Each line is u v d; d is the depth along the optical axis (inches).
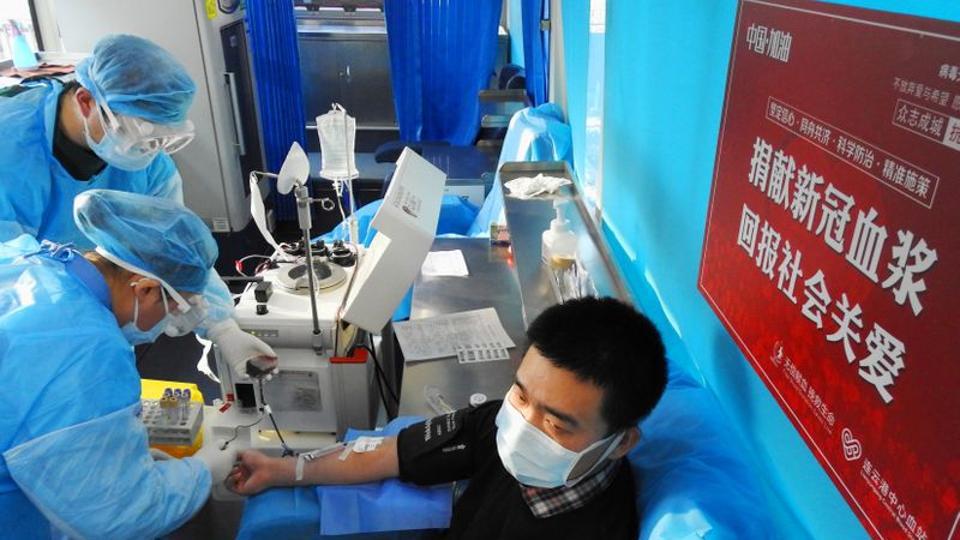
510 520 44.4
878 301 27.8
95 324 44.1
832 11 30.9
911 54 25.4
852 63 29.4
